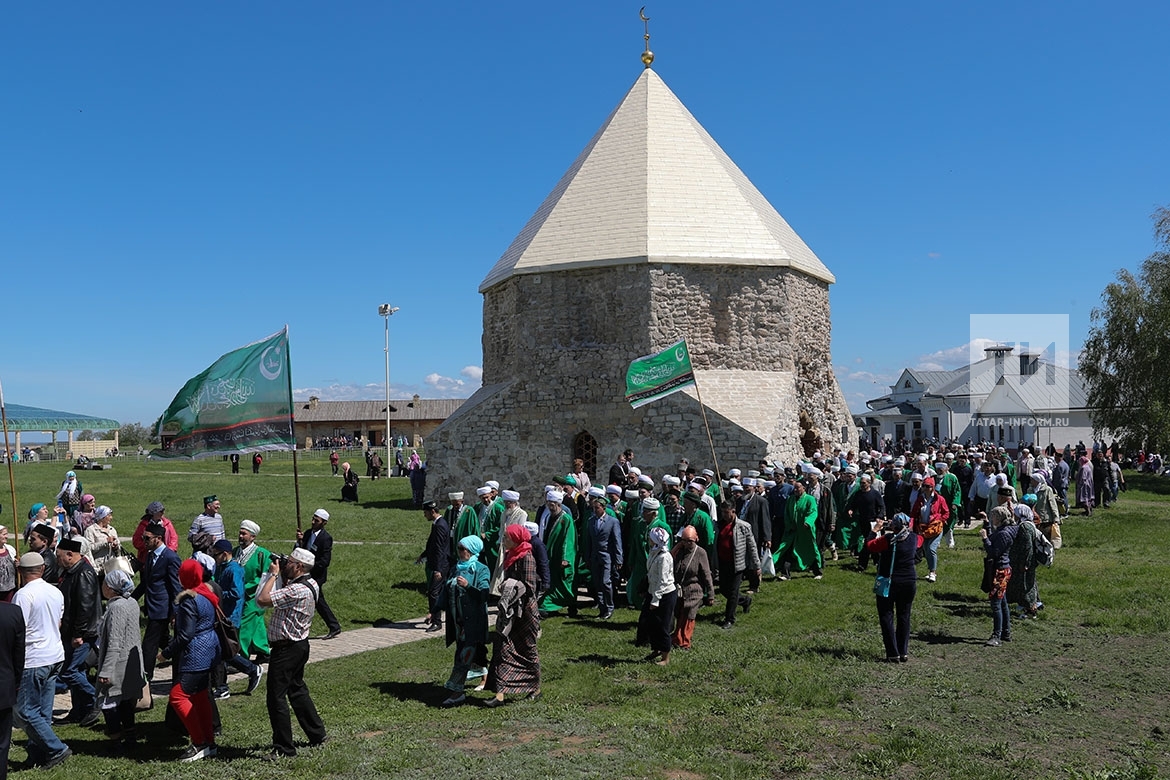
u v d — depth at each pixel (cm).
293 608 817
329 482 4453
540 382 2870
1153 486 3966
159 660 1237
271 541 2319
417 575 1759
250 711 991
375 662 1183
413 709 960
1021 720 923
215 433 1137
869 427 7594
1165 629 1320
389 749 812
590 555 1459
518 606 995
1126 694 1016
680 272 2764
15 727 923
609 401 2762
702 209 2906
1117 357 4334
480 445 2912
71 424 6744
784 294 2847
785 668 1100
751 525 1641
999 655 1188
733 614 1348
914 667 1127
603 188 3025
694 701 977
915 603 1498
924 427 6838
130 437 10838
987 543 1341
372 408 10100
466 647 972
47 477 4722
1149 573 1722
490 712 938
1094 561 1878
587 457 2827
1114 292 4366
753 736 853
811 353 3070
